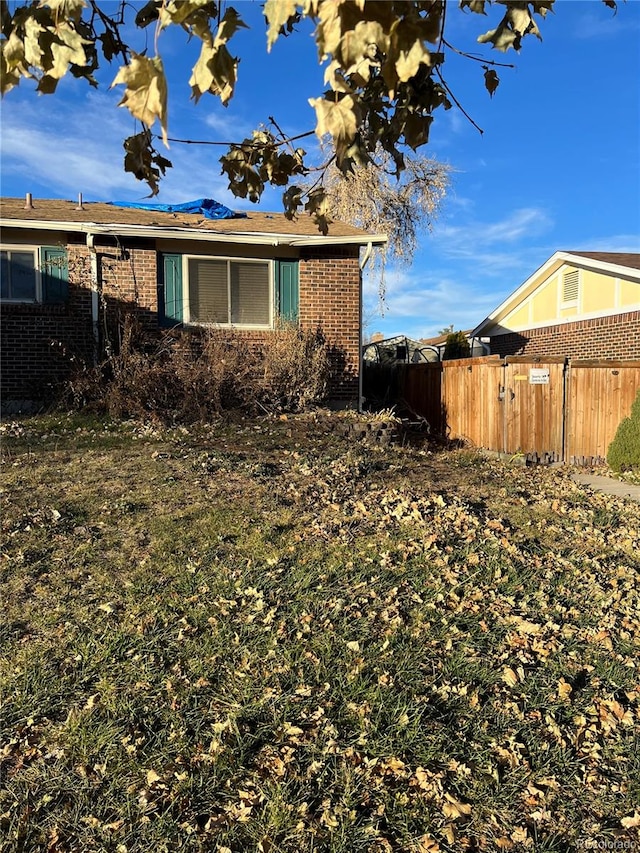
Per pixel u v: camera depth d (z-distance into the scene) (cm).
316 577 466
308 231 1263
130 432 935
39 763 288
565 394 1116
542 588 477
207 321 1178
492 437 1144
